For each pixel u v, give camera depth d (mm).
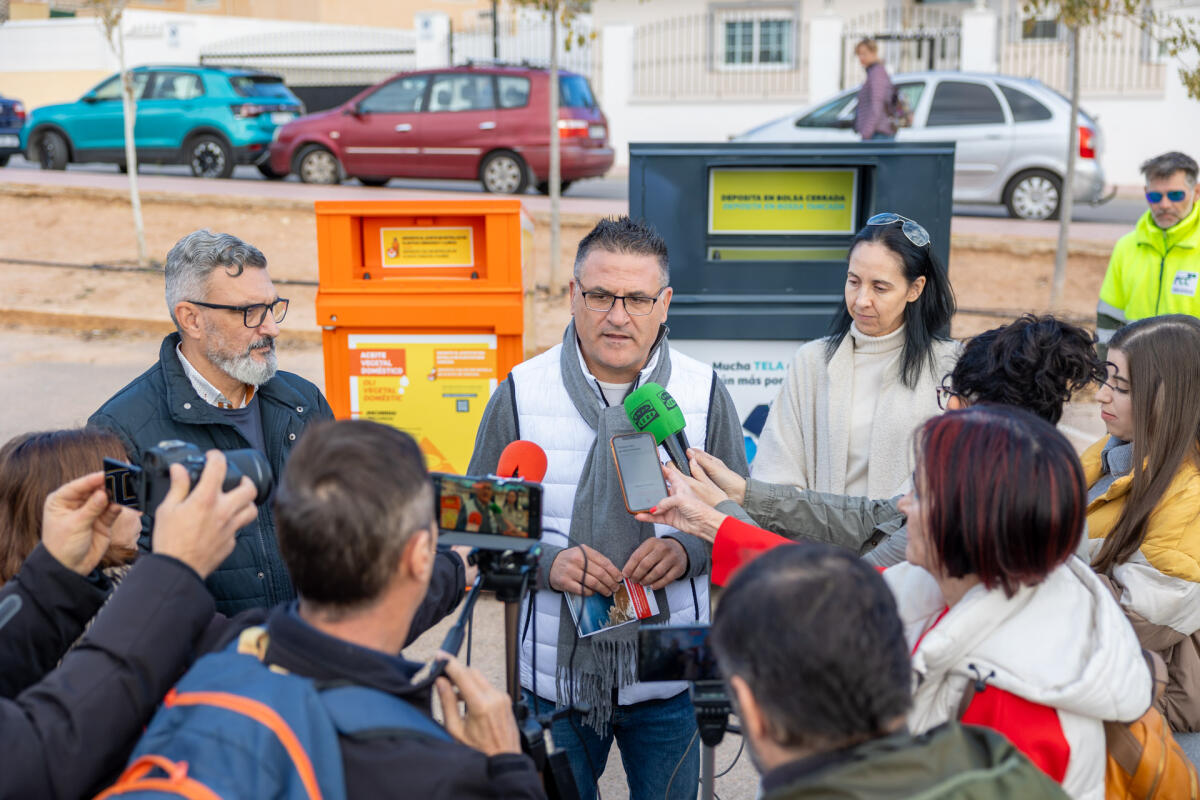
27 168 14875
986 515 1471
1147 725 1634
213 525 1487
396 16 24641
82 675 1359
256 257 2395
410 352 3971
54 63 22219
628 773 2477
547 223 11266
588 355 2381
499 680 3803
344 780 1242
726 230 4105
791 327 4059
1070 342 1960
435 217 3926
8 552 1884
